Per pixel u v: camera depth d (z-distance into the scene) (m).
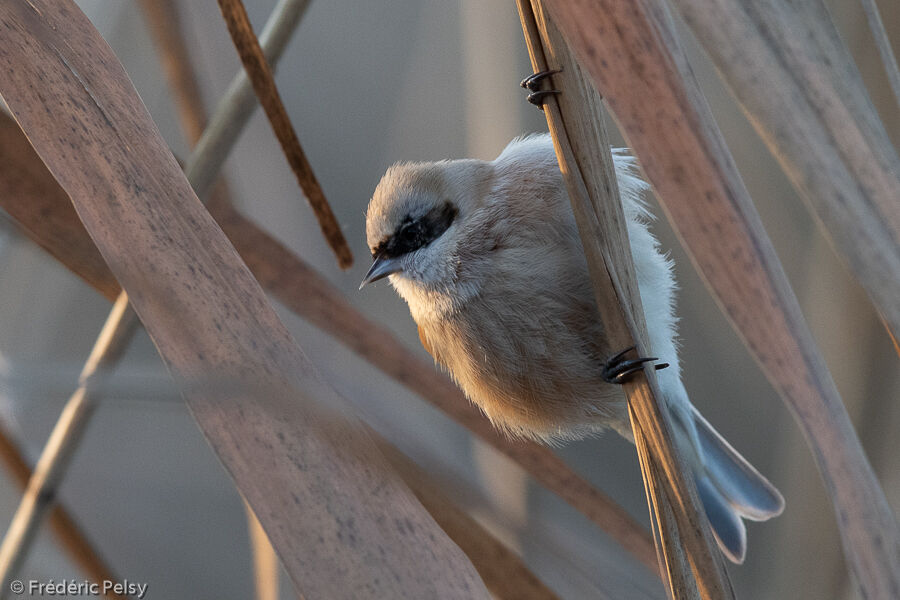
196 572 3.05
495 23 3.03
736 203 2.91
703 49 2.84
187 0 3.00
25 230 2.95
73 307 3.03
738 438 3.06
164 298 2.52
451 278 2.98
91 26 2.91
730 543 2.99
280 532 2.31
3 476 2.97
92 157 2.72
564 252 2.97
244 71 2.97
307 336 2.97
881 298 2.79
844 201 2.81
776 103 2.81
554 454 2.97
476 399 2.99
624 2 2.91
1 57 2.78
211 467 3.05
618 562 2.94
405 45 3.09
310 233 3.07
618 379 2.93
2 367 2.45
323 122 3.09
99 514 3.04
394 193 2.99
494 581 2.95
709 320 3.06
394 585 2.32
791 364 2.89
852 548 2.67
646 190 2.99
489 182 2.98
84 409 2.96
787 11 2.87
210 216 2.77
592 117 2.93
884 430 3.00
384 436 2.91
